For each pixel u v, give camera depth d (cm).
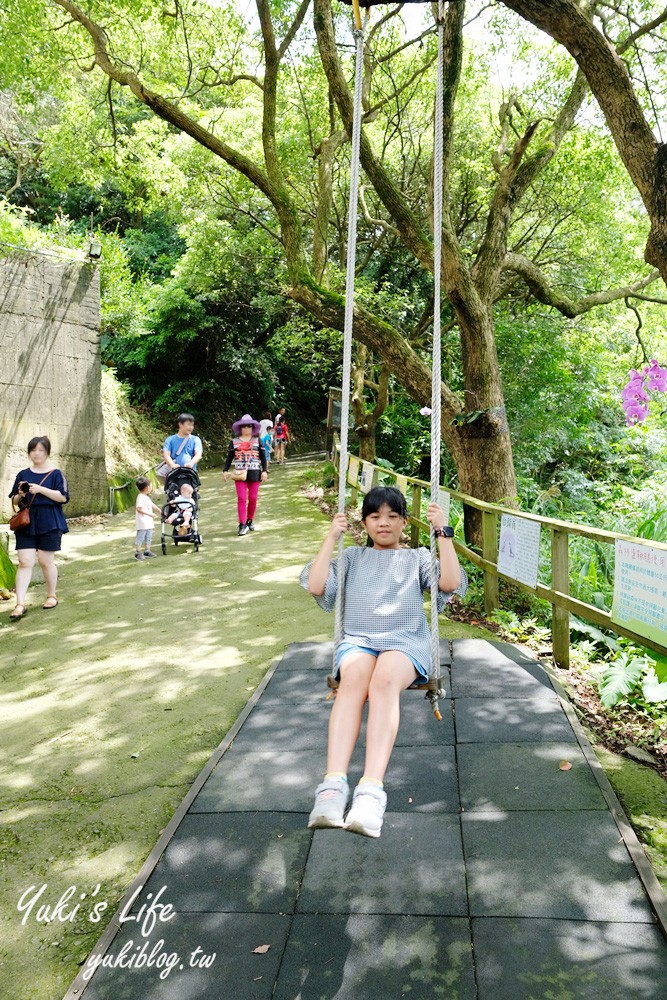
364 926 237
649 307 1366
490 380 695
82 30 977
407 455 1522
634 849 268
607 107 421
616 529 725
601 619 417
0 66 893
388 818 297
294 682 446
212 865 272
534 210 1291
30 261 984
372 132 1432
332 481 1345
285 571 750
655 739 366
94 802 329
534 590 500
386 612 292
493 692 420
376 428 1545
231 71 1012
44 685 470
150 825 308
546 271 1342
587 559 666
